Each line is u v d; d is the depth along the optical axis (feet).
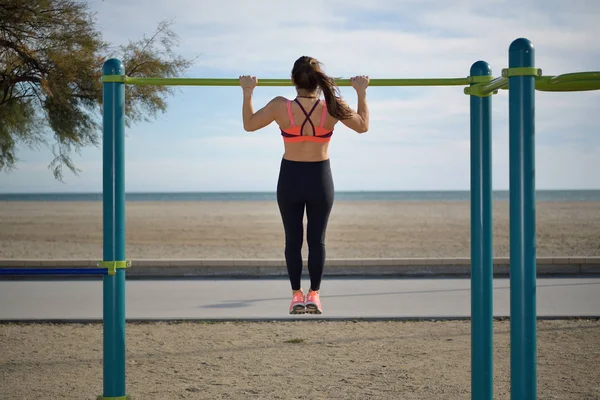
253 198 438.81
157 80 14.01
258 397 17.26
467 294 36.32
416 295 35.96
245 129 14.42
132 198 441.27
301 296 14.64
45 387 18.17
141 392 17.72
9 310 31.27
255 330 26.58
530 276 10.99
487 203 13.67
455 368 20.20
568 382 18.47
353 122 14.25
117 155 13.75
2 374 19.63
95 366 20.72
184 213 182.19
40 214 168.25
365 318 28.66
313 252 14.65
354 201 326.65
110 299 13.78
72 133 45.29
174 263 44.70
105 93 13.78
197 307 32.01
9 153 47.85
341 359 21.53
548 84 11.68
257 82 14.40
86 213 173.99
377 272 44.78
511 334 11.12
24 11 41.98
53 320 28.53
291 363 21.01
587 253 63.41
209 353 22.52
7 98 44.55
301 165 14.35
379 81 14.60
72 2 43.60
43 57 43.21
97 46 44.11
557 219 134.21
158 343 24.16
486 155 13.71
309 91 14.29
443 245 75.66
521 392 10.97
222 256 64.18
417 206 240.12
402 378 19.06
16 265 44.19
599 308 31.01
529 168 11.01
